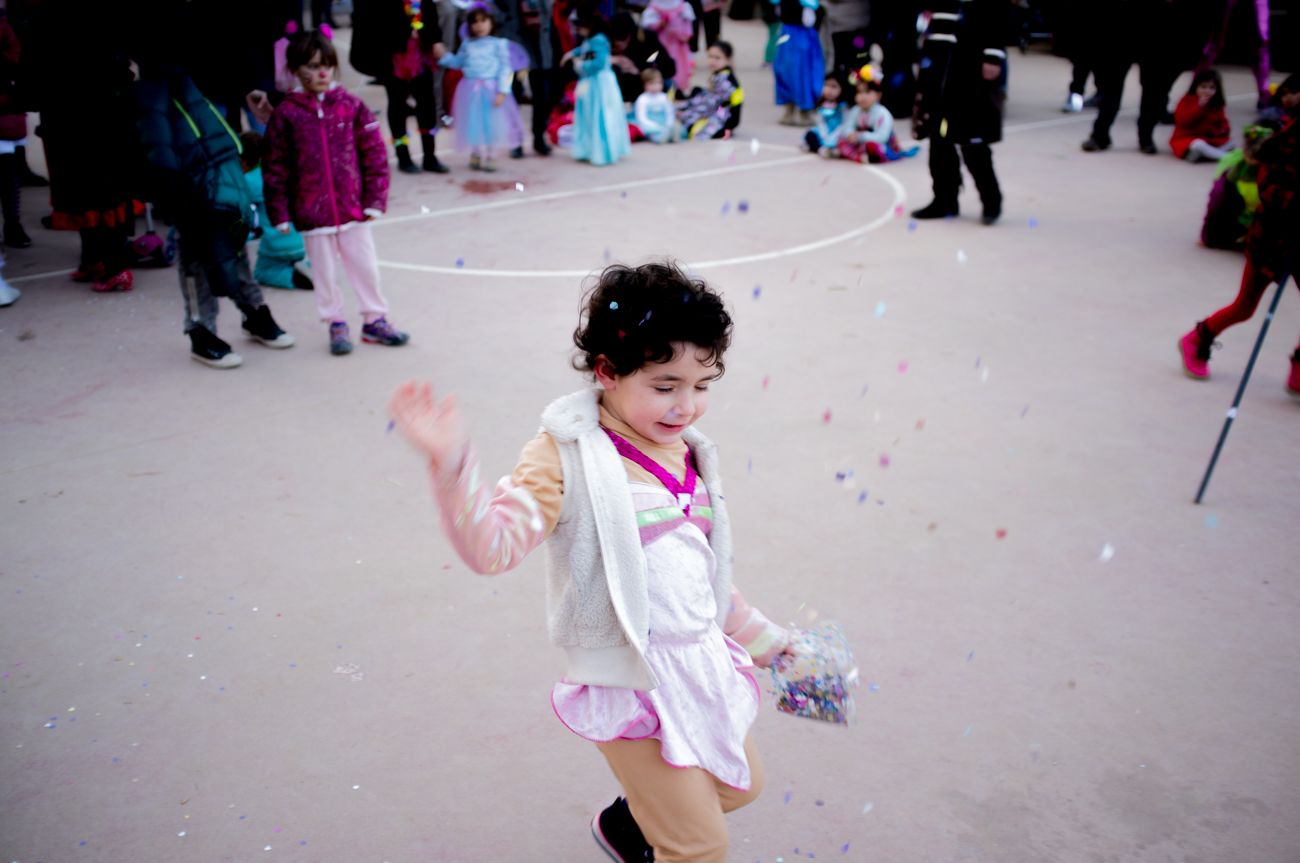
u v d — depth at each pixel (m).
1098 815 2.73
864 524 4.12
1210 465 4.24
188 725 3.02
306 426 4.95
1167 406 5.22
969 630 3.48
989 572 3.81
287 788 2.80
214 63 7.02
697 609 2.06
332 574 3.78
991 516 4.19
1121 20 10.54
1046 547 3.97
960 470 4.56
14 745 2.93
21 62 6.35
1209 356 5.52
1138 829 2.69
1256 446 4.80
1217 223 7.71
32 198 9.03
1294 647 3.41
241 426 4.94
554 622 2.09
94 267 6.89
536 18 10.75
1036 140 11.66
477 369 5.63
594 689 2.06
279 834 2.65
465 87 10.17
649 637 2.01
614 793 2.81
